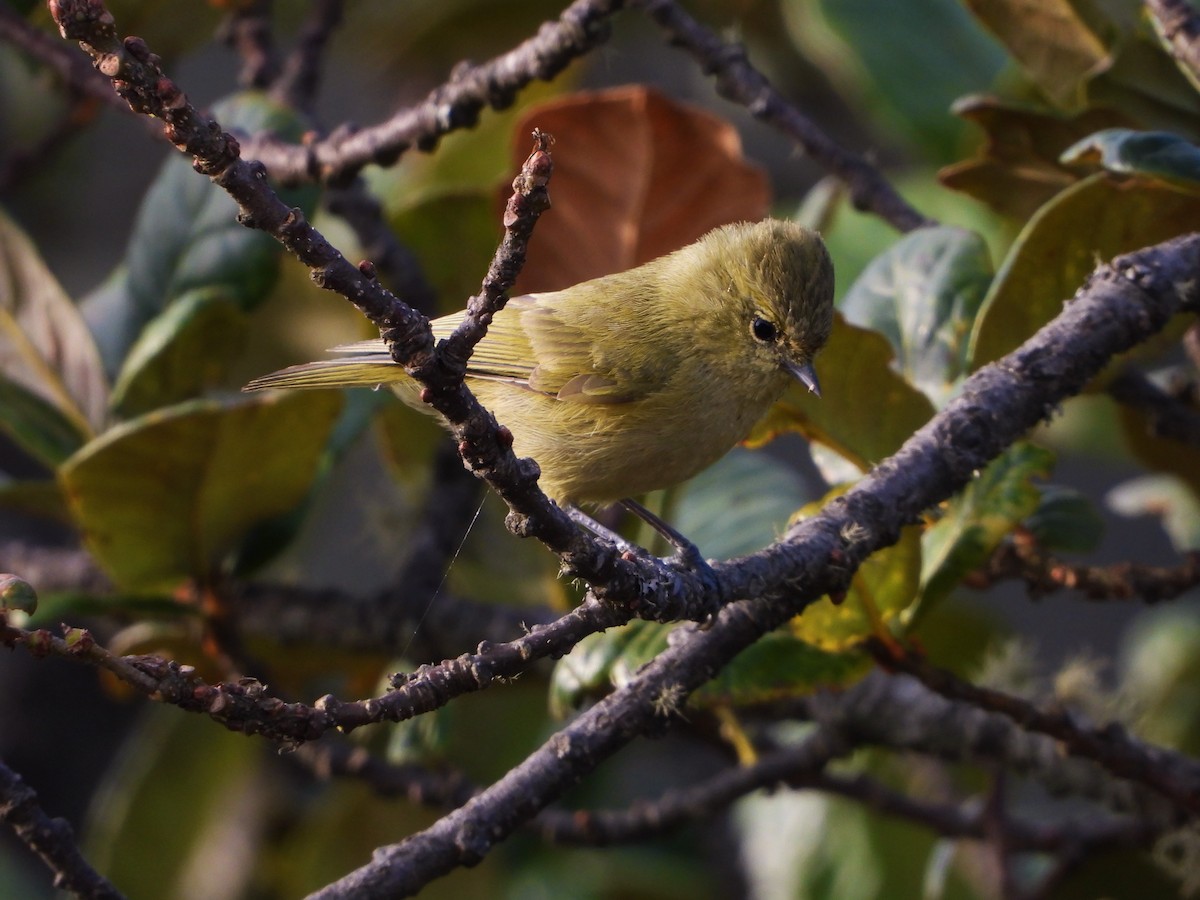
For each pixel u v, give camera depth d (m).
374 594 10.77
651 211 10.59
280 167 9.66
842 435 8.48
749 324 9.12
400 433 11.83
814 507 7.54
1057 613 20.12
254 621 10.59
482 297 5.12
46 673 14.40
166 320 9.89
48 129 16.02
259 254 10.42
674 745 15.09
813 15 12.15
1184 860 9.71
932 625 11.82
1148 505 11.70
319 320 12.43
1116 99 8.84
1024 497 7.89
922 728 9.74
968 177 9.22
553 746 6.63
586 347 9.46
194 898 12.16
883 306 9.23
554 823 9.86
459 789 9.73
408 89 15.50
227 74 21.97
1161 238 7.87
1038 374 7.16
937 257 9.21
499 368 9.76
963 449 7.05
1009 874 10.08
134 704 14.71
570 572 5.92
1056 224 7.79
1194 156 7.25
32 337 10.20
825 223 11.84
